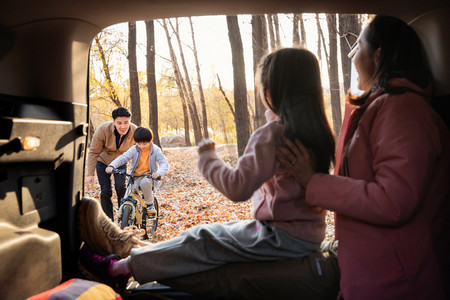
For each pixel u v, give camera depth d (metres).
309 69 1.77
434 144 1.47
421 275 1.47
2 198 1.71
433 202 1.51
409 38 1.69
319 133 1.70
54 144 2.03
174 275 1.87
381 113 1.55
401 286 1.49
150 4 1.97
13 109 1.78
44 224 2.05
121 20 2.15
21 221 1.83
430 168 1.43
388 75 1.60
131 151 4.68
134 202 4.73
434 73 1.96
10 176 1.76
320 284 1.83
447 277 1.55
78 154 2.29
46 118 1.98
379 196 1.44
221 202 8.89
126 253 2.25
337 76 18.09
